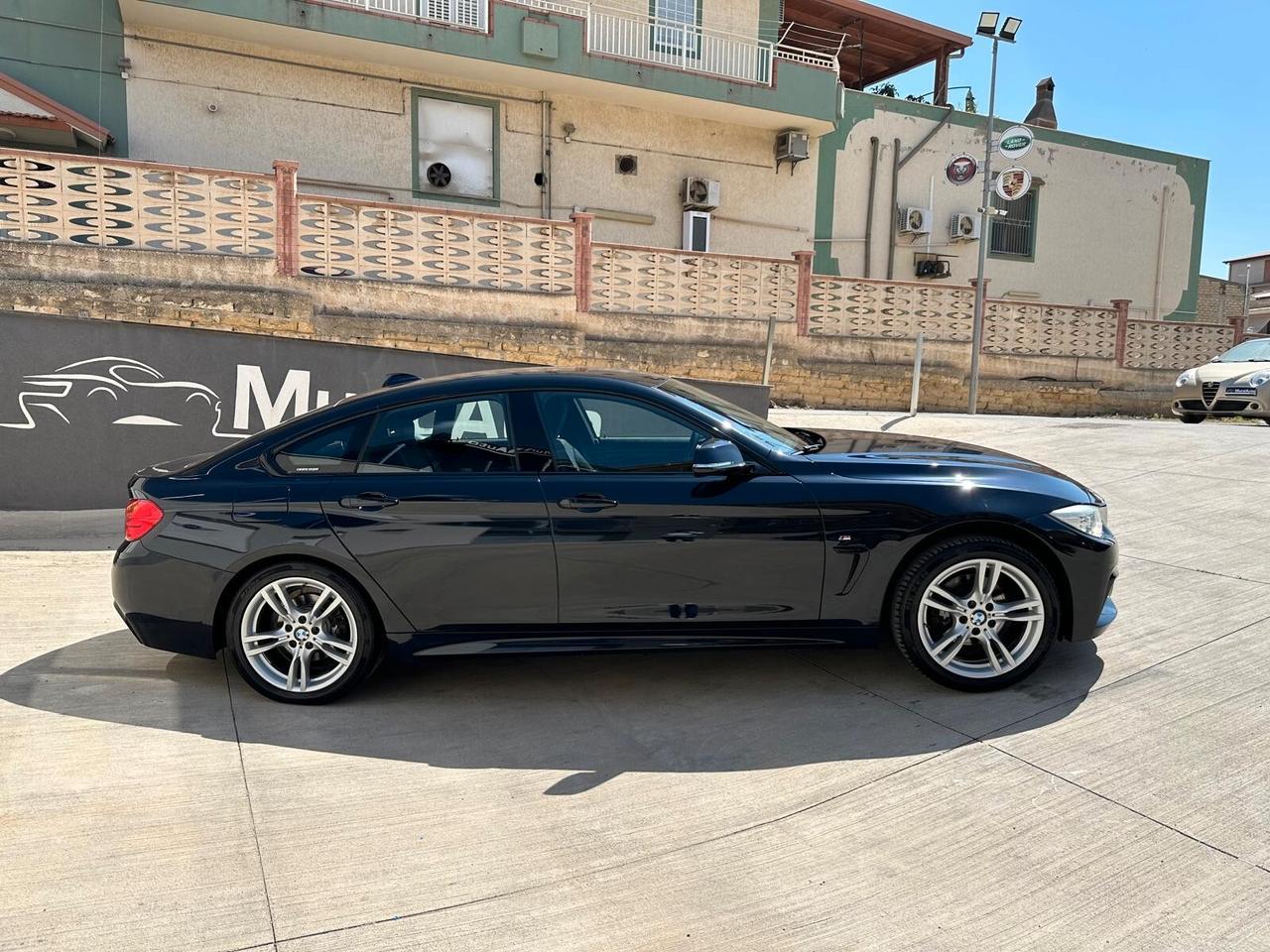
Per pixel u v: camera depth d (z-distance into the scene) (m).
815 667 4.21
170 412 7.31
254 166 14.82
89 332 7.11
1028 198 22.11
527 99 16.67
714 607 3.77
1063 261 22.80
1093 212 23.05
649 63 16.38
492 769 3.32
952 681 3.79
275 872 2.66
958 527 3.74
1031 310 18.70
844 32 21.02
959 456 4.07
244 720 3.73
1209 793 2.96
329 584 3.81
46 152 12.51
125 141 14.05
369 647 3.86
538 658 4.44
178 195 12.02
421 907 2.49
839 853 2.72
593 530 3.73
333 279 12.80
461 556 3.76
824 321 16.72
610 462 3.86
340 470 3.89
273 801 3.07
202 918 2.44
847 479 3.78
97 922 2.41
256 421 7.47
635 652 3.80
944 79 22.11
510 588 3.77
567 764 3.35
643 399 3.92
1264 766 3.12
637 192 17.84
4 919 2.42
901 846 2.75
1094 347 19.52
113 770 3.29
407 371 7.72
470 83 16.19
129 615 3.91
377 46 14.53
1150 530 6.34
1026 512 3.70
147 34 13.94
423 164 15.96
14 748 3.45
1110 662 4.07
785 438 4.25
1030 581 3.73
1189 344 20.64
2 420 7.03
